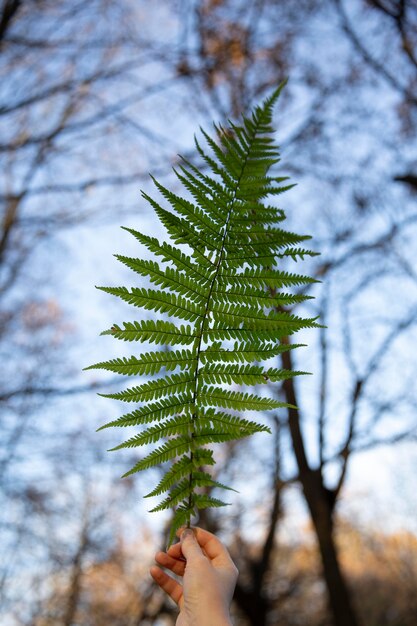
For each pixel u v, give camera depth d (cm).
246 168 124
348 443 873
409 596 1831
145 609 1517
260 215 126
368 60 931
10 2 809
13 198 958
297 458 861
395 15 868
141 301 128
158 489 134
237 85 859
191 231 127
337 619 758
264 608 1231
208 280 128
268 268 128
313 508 835
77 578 1625
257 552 1669
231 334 129
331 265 1054
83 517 1520
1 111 859
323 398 944
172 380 130
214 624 123
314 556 1722
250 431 129
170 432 132
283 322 127
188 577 134
